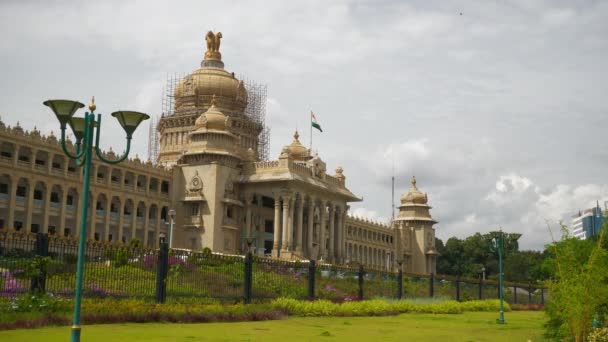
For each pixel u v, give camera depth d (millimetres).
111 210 93625
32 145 81000
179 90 122938
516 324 40625
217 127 101938
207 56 127062
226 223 98750
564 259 29328
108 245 32938
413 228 158500
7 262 28094
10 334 22641
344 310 42188
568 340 28594
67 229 86375
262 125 127562
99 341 21688
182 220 100000
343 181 118188
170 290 35062
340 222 115500
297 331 28969
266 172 101938
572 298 26750
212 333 25938
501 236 44844
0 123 76875
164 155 118750
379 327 34000
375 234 149500
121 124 20812
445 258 183750
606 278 29172
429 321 40906
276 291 42594
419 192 159875
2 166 77062
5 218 78188
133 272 33688
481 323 40562
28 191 80500
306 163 114000
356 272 51219
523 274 155125
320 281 49219
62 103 19547
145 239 95812
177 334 24891
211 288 38062
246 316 33844
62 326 25594
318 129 117188
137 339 22594
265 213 110938
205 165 99500
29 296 27234
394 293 55781
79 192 87500
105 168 91500
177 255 36594
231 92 122125
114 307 29219
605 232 28859
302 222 107500
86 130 19188
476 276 172875
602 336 26406
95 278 32031
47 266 28703
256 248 101938
